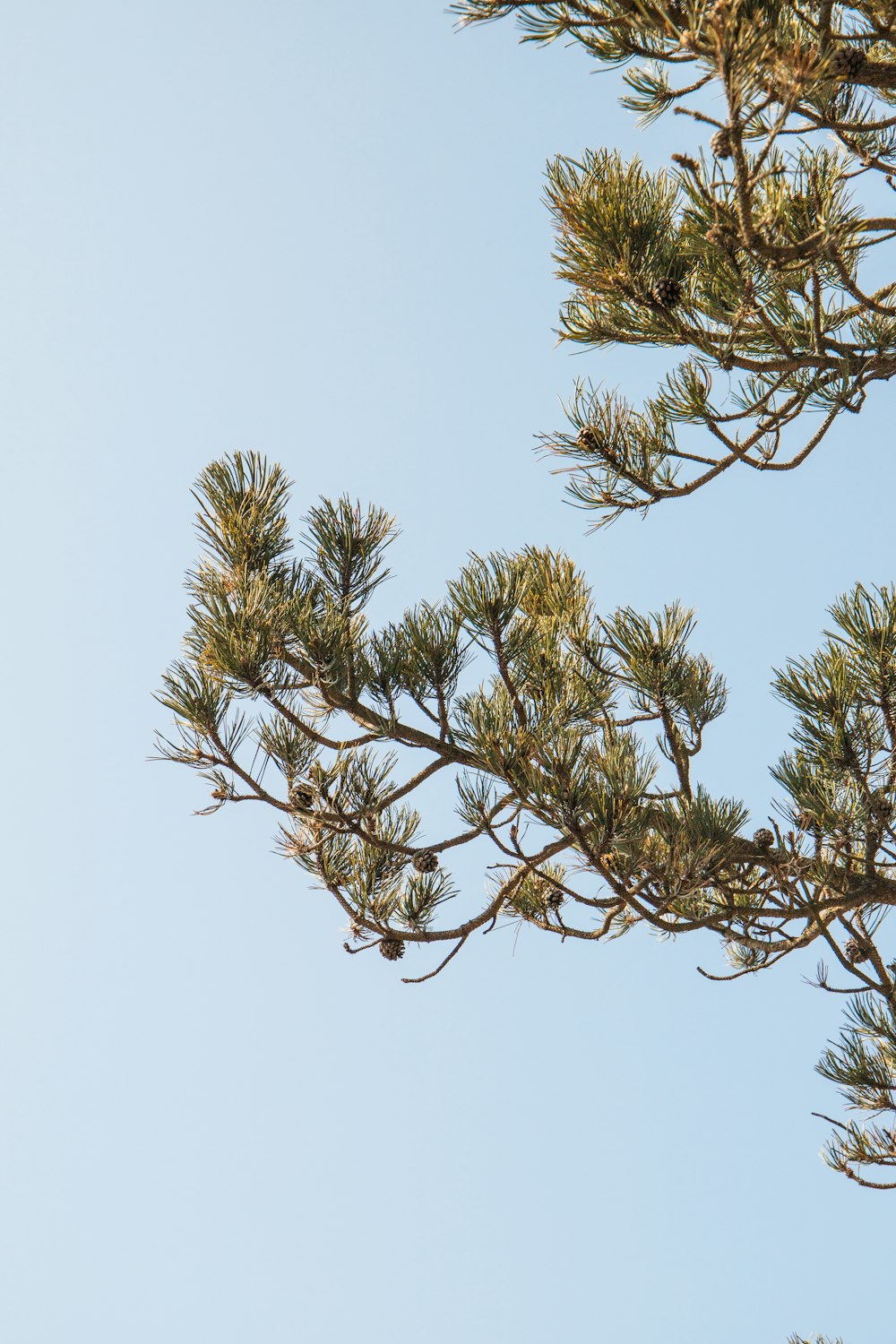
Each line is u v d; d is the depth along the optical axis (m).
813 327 3.68
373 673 3.97
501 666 3.91
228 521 4.03
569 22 2.98
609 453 4.07
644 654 4.20
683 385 3.98
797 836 3.98
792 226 3.32
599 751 3.67
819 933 4.36
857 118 3.28
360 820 4.10
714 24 2.55
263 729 4.01
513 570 3.95
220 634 3.76
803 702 3.78
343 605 4.13
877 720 3.79
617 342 4.11
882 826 3.91
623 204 3.58
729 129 2.69
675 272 3.71
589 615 4.79
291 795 3.96
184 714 3.84
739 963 5.58
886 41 3.28
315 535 4.11
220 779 3.95
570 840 3.75
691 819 3.74
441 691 3.92
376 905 4.38
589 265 3.67
